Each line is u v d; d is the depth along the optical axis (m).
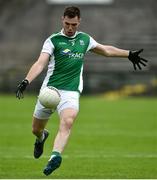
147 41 117.31
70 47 19.06
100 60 110.62
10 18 123.38
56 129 38.62
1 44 120.38
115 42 119.00
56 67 19.06
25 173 20.38
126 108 60.31
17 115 50.09
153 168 21.62
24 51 119.38
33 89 90.75
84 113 53.12
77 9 18.83
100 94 91.81
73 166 22.12
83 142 30.78
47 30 122.00
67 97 18.70
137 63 20.61
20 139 32.00
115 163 22.97
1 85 93.62
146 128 39.00
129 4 125.75
